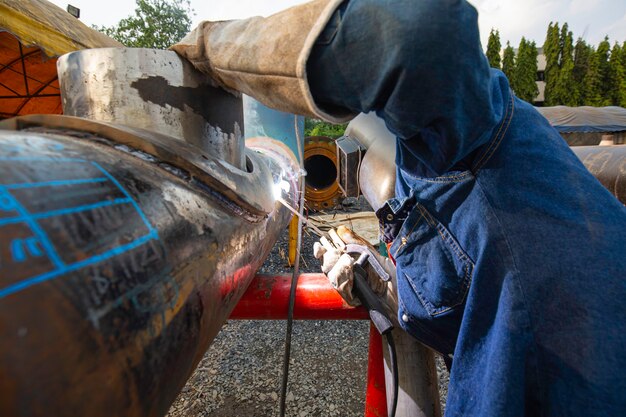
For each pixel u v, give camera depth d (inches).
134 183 19.1
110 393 13.4
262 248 41.8
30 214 12.7
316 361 94.7
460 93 18.9
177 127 29.9
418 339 38.7
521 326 25.0
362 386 85.3
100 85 28.6
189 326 19.8
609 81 1069.1
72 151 18.0
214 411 78.2
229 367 92.4
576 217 24.7
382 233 38.1
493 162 26.3
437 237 31.4
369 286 44.3
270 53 21.1
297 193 78.7
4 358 10.1
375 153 61.4
